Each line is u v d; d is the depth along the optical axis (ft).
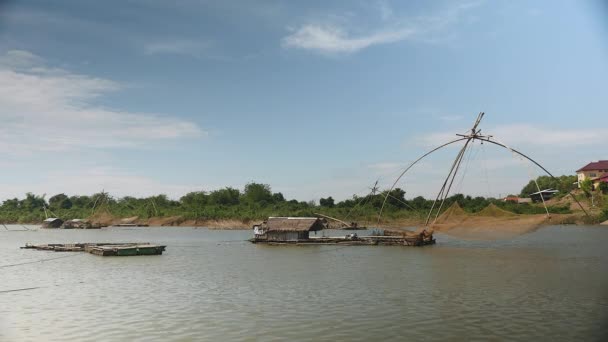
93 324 61.52
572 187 408.26
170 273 107.96
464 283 90.12
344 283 91.66
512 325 59.88
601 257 131.54
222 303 73.56
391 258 135.64
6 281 96.68
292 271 110.01
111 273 108.17
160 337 55.93
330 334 56.65
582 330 57.52
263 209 394.93
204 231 318.04
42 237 258.78
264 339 54.95
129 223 411.13
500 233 151.12
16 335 56.80
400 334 56.44
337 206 376.48
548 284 88.33
